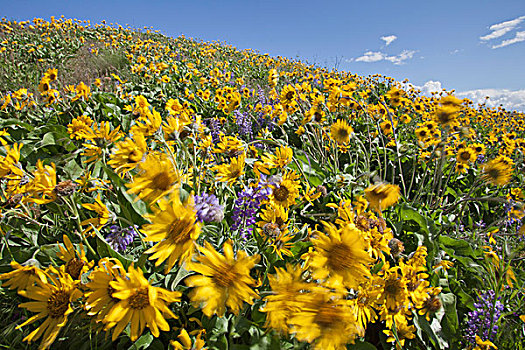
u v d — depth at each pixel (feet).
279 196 5.93
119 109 15.80
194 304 2.97
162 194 3.38
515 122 38.99
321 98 12.98
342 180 8.36
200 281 3.02
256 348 4.14
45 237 6.06
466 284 7.64
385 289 4.66
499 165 8.28
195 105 20.15
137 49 40.88
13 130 11.60
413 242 7.89
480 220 11.31
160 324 3.22
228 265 3.06
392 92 11.05
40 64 34.37
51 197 4.41
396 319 4.81
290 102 11.66
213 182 6.62
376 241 4.72
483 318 5.93
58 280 3.80
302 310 2.78
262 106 19.03
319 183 9.72
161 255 3.09
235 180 6.04
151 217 3.19
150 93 21.36
